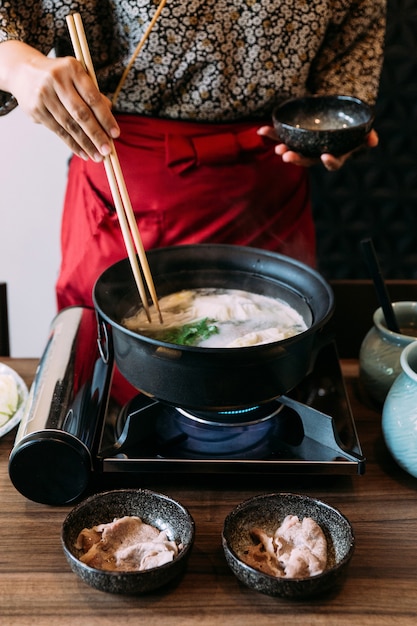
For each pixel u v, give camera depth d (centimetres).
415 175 304
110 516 129
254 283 162
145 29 180
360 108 186
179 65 186
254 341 142
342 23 204
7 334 199
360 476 143
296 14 187
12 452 134
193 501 137
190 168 196
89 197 202
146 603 117
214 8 180
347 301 196
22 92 151
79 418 141
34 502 137
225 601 118
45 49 184
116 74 188
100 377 156
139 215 201
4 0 168
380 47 211
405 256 321
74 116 143
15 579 121
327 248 320
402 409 138
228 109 195
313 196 308
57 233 304
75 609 116
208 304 157
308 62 196
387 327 161
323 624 114
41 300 319
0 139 283
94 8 179
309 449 141
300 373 138
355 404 163
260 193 204
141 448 140
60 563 124
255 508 127
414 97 291
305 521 124
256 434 145
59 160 288
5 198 296
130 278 156
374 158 301
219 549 127
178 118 196
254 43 188
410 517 134
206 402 133
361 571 123
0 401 155
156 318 153
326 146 176
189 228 203
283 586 113
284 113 192
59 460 133
